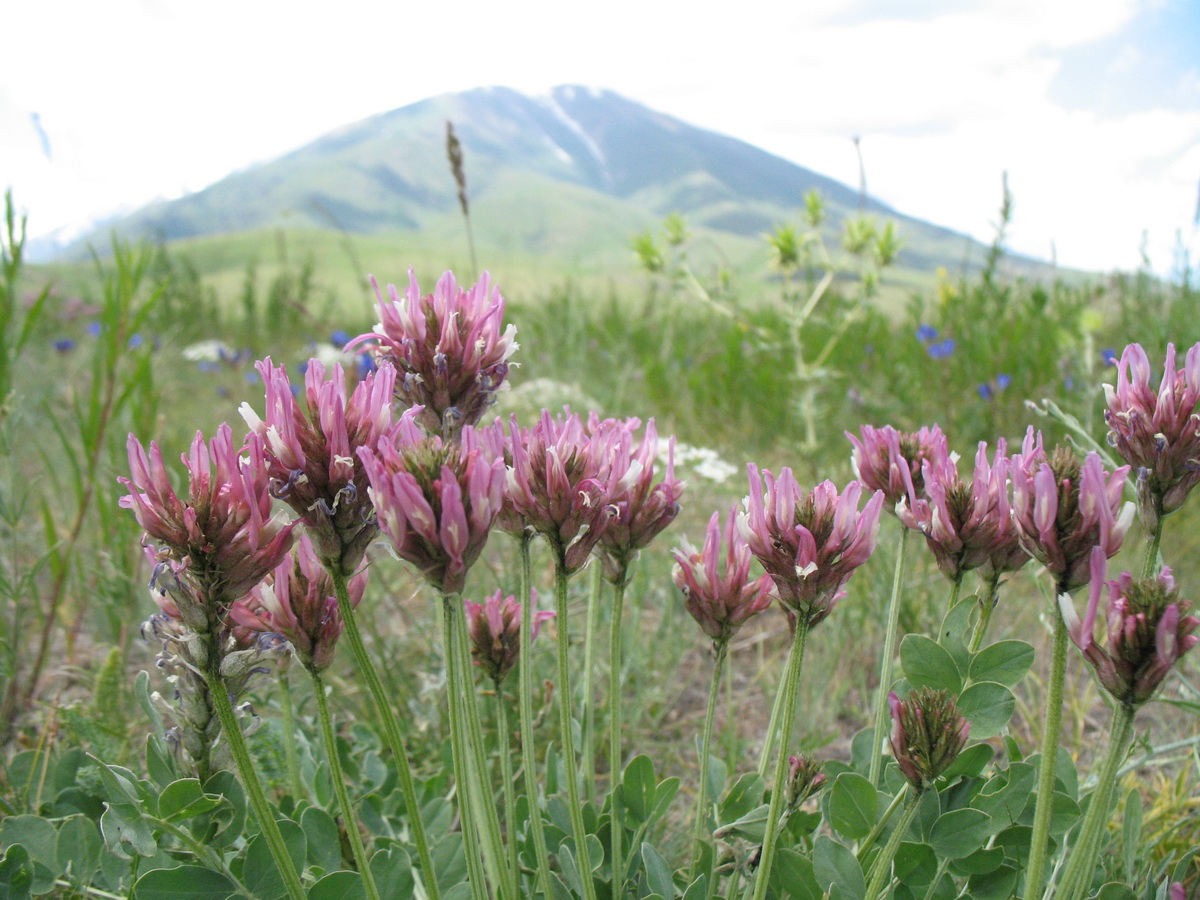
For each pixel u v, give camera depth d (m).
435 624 0.58
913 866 0.30
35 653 0.59
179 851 0.29
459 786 0.27
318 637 0.27
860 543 0.26
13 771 0.38
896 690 0.34
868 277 0.98
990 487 0.30
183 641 0.27
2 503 0.51
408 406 0.30
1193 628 0.23
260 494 0.24
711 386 1.18
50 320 1.68
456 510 0.24
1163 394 0.28
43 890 0.31
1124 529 0.24
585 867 0.29
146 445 0.64
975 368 1.10
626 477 0.30
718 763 0.39
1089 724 0.54
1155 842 0.39
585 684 0.37
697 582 0.31
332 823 0.33
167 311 1.70
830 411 1.10
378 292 0.31
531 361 1.36
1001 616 0.64
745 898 0.32
